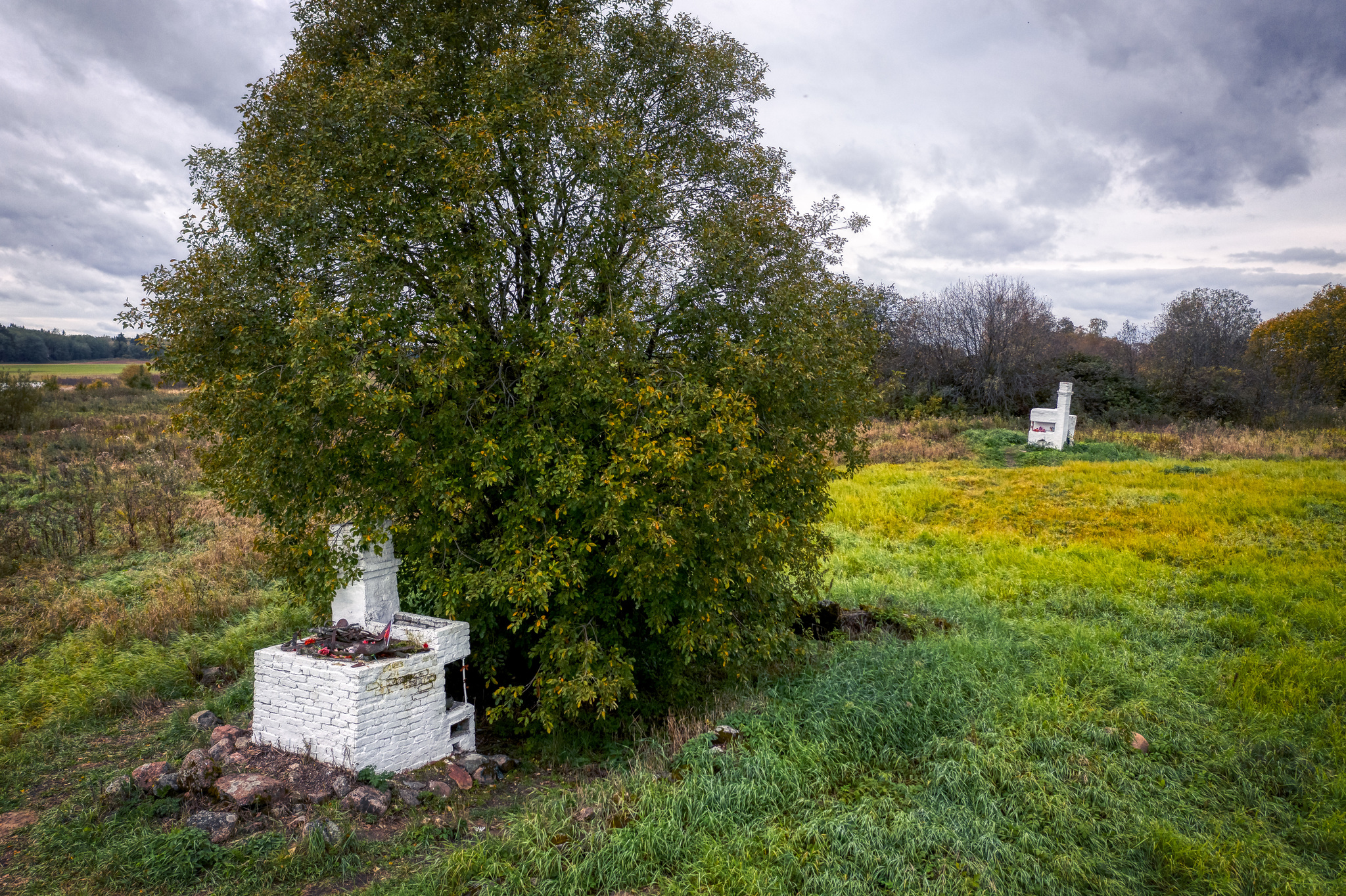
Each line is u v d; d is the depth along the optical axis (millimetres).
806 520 8320
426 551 6875
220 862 4715
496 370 7156
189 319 6480
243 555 12758
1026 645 8781
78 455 21672
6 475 18516
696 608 6914
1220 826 5203
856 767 6098
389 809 5500
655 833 4953
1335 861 4859
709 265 7195
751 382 6812
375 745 5820
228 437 6867
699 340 7410
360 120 6512
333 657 5996
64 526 14102
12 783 5988
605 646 7219
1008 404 34312
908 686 7207
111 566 12391
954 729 6645
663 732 7074
